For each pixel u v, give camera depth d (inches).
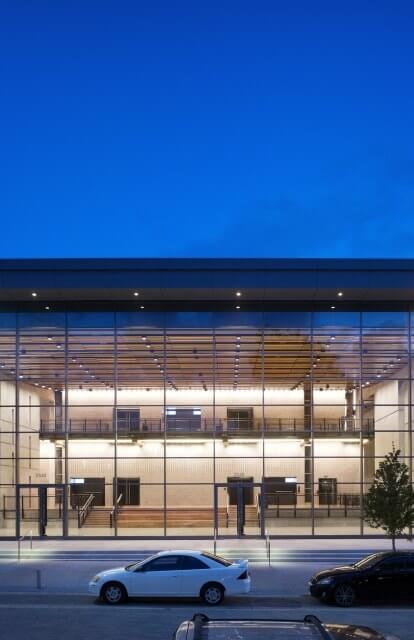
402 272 1342.3
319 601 823.7
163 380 1487.5
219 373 1486.2
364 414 1475.1
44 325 1491.1
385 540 1403.8
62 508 1455.5
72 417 1481.3
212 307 1494.8
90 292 1392.7
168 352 1487.5
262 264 1344.7
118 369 1486.2
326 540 1405.0
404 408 1473.9
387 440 1467.8
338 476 1461.6
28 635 629.0
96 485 1466.5
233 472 1470.2
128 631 645.3
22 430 1477.6
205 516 1457.9
